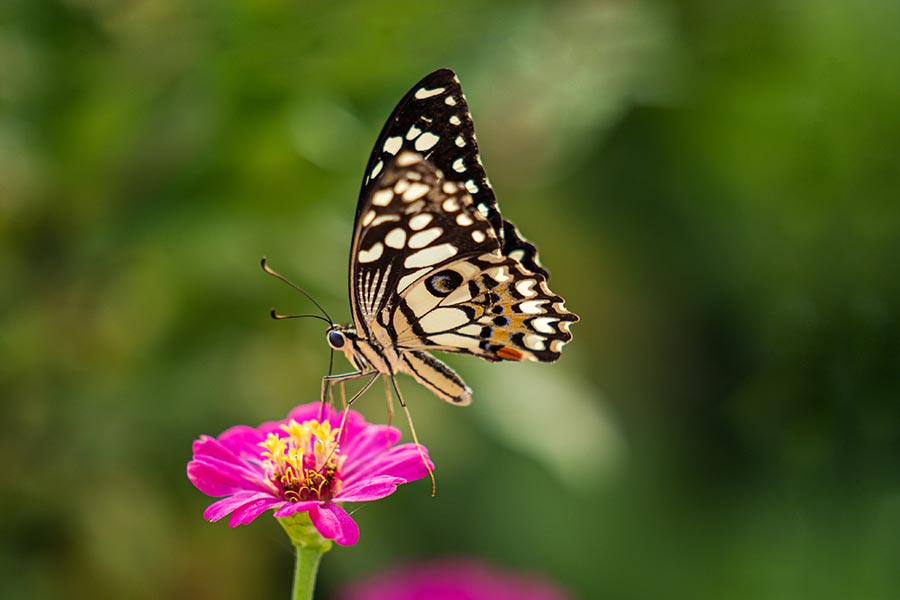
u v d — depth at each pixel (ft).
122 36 2.41
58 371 2.40
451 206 2.12
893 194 2.61
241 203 2.39
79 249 2.38
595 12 2.54
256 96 2.38
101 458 2.39
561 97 2.49
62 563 2.37
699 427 3.36
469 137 2.12
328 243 2.43
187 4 2.40
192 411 2.41
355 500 2.04
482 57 2.47
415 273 2.13
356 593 2.42
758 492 3.15
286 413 2.44
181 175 2.38
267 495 2.06
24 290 2.39
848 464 2.62
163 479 2.40
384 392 2.50
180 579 2.42
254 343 2.44
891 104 2.62
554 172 2.63
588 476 2.44
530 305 2.14
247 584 2.47
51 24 2.39
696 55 2.61
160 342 2.42
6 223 2.39
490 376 2.42
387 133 2.10
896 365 2.57
